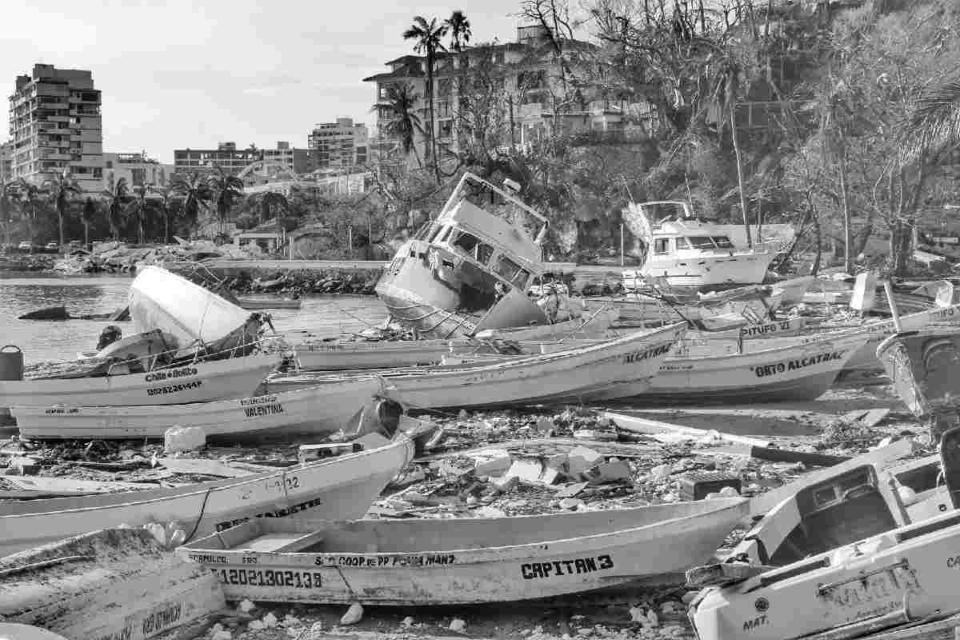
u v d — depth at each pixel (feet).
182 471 52.80
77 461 57.82
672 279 148.25
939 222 200.95
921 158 165.58
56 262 364.38
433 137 300.61
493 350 86.79
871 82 185.88
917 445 40.55
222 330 73.77
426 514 44.06
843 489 29.71
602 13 265.54
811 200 187.01
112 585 28.94
